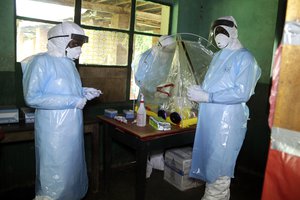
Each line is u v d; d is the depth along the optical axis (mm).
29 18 2361
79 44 1874
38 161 1843
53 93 1778
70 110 1820
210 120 1874
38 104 1708
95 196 2529
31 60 1800
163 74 2523
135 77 2588
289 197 829
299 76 786
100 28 2783
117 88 3031
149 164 2887
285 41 805
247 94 1760
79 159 1941
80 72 2740
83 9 2646
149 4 3119
